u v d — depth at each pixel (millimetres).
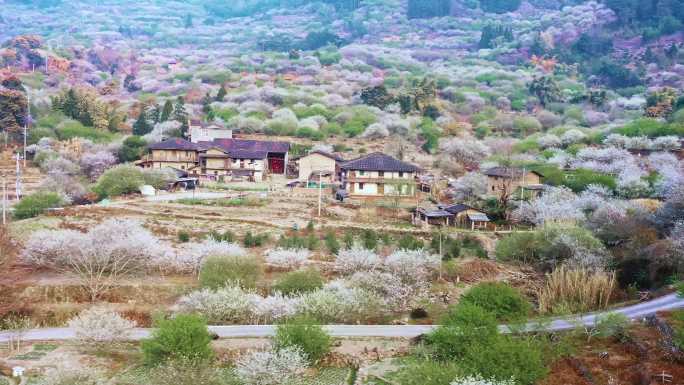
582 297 65250
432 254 78312
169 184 107688
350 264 71188
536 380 48281
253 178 116312
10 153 132250
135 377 51312
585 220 86688
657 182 102812
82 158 123562
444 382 44844
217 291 63062
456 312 55875
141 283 69125
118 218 86750
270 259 73188
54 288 67000
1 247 70062
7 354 55188
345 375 52281
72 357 54875
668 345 52188
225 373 51375
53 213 88688
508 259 79312
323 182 112500
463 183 105750
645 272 70812
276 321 61500
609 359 52188
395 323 63031
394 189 102062
